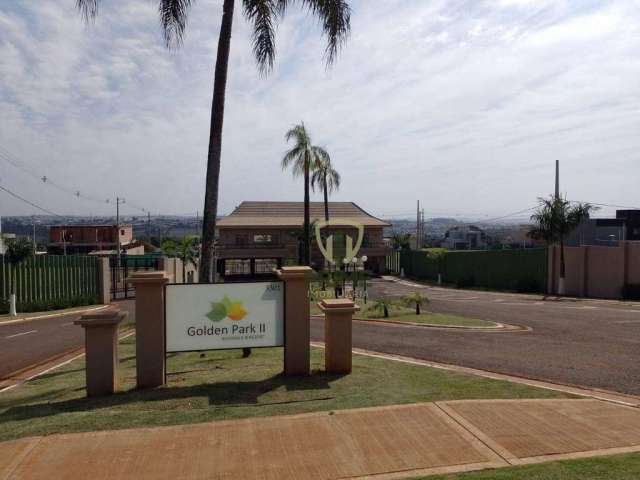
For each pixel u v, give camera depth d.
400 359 10.18
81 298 32.28
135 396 7.58
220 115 12.82
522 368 9.52
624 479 4.52
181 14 13.12
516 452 5.22
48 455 5.35
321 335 15.38
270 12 13.50
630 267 29.72
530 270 37.38
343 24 13.26
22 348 14.77
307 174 35.06
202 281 12.73
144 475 4.89
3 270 28.17
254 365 9.62
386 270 64.19
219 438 5.73
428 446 5.41
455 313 21.41
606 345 12.31
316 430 5.91
